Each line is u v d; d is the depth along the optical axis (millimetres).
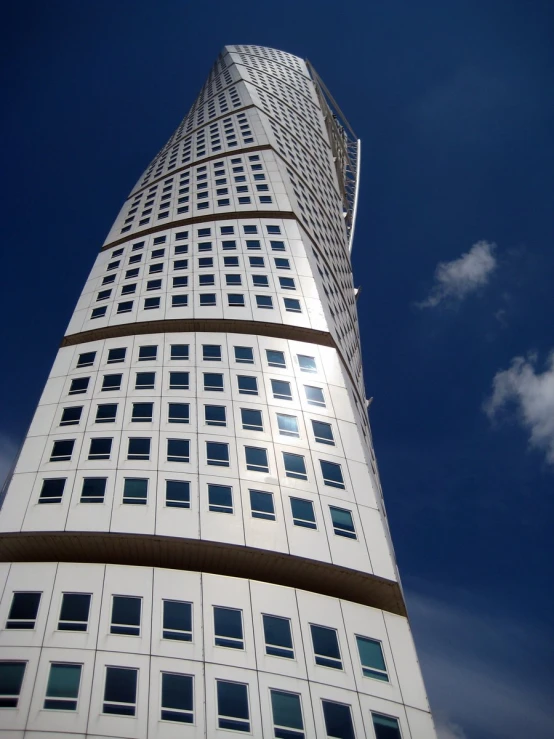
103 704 20375
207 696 21141
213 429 32562
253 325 42344
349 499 30656
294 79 122188
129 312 43469
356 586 27875
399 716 22484
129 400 34188
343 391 37406
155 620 23016
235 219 56250
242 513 28391
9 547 27109
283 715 21281
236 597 24438
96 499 28344
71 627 22438
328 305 50188
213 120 88875
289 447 32438
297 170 76375
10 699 20266
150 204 63781
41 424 33031
